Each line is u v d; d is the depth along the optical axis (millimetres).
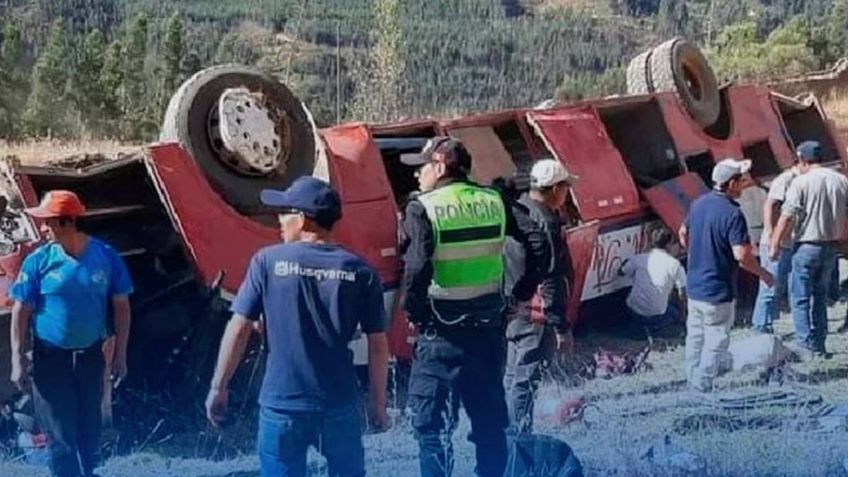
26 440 6871
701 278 8102
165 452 7137
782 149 13789
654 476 5547
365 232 8625
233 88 8289
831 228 9180
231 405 7535
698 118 12773
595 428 6719
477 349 5504
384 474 5906
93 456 6055
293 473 4609
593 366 8945
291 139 8523
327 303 4500
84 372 5914
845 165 14656
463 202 5453
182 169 7840
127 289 6062
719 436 6215
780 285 10125
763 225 10508
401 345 8453
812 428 6621
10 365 6965
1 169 7539
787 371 8414
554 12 114312
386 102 51469
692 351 8188
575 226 10594
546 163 6523
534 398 6574
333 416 4566
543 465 5520
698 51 13000
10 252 7227
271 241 8094
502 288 5629
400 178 10148
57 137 38406
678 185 11641
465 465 5898
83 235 5941
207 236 7766
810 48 55188
